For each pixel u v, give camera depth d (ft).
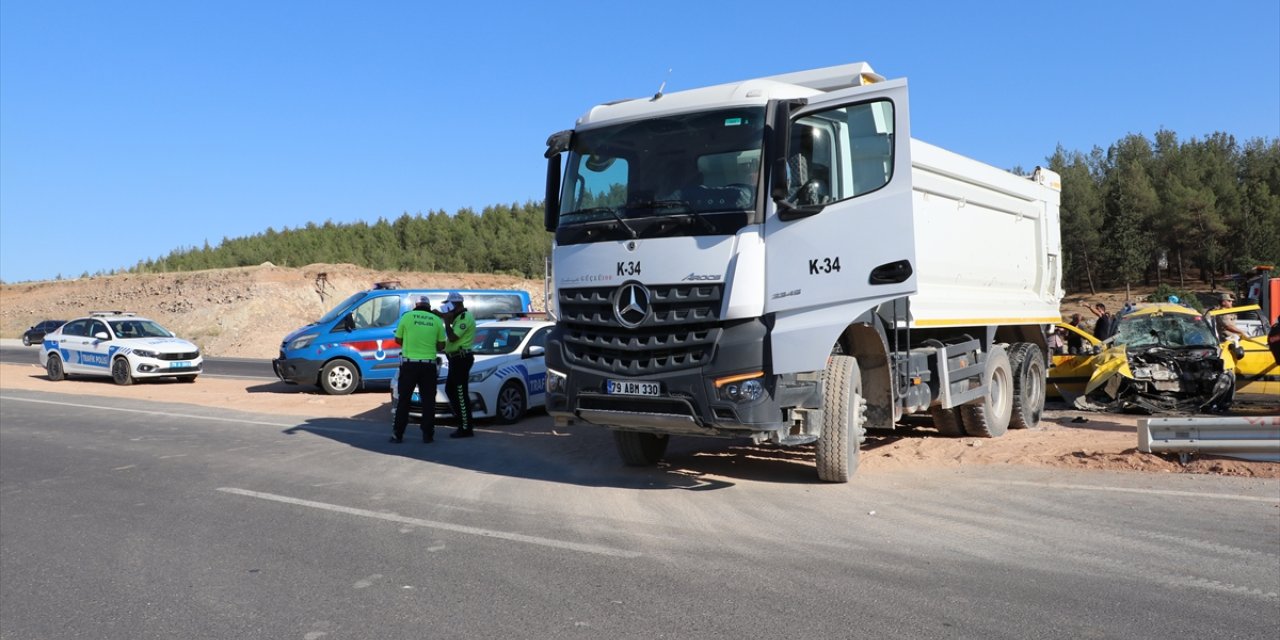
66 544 21.95
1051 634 14.46
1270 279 75.25
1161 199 252.42
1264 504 23.34
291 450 36.29
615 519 23.17
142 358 71.92
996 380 37.55
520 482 28.71
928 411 36.19
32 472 32.30
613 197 26.20
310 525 23.26
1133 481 26.53
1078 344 48.03
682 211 24.73
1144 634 14.43
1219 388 39.60
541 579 18.08
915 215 29.58
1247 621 14.99
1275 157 279.69
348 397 59.06
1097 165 309.42
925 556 19.11
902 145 23.75
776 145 24.38
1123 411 43.93
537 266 271.49
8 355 131.03
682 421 24.70
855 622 15.16
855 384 27.14
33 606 17.35
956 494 25.30
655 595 16.88
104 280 230.48
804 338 24.02
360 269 191.21
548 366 27.22
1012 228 39.19
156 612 16.83
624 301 25.17
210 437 40.68
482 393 43.86
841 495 25.48
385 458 34.01
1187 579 17.28
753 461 31.60
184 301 185.16
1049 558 18.79
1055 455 30.12
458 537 21.62
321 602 17.08
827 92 26.30
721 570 18.38
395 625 15.69
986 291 36.60
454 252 287.69
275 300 176.96
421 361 37.76
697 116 25.61
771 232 24.43
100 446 38.34
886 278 23.62
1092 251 244.42
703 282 24.16
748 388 24.02
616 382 25.49
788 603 16.22
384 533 22.24
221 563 19.94
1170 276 260.01
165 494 27.78
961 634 14.51
